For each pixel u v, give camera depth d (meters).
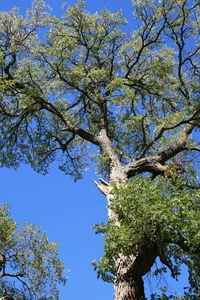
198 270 12.38
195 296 11.87
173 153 17.58
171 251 12.29
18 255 16.77
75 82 19.61
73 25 19.91
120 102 20.44
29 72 19.11
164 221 11.61
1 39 20.31
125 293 12.62
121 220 12.72
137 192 12.48
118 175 16.52
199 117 17.56
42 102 19.45
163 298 12.44
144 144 18.05
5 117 20.56
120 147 19.89
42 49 19.17
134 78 20.62
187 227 11.47
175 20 19.84
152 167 16.91
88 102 20.92
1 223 16.97
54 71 19.70
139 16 19.73
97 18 20.09
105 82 20.09
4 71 19.78
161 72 19.45
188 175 15.24
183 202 12.07
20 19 20.34
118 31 20.30
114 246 11.75
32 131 21.20
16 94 19.72
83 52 20.72
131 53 20.69
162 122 17.20
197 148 18.17
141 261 12.53
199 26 19.98
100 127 19.42
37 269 16.58
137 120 18.09
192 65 20.48
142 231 11.72
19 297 16.14
